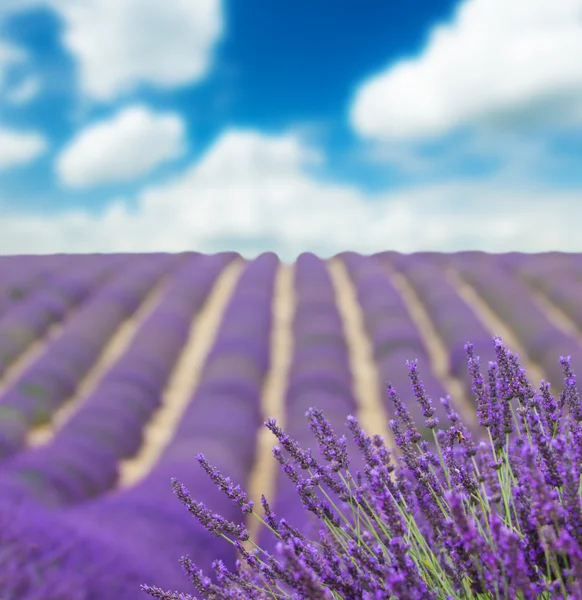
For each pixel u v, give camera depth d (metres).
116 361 16.48
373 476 1.56
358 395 14.52
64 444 10.85
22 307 20.03
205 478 8.87
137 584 4.63
